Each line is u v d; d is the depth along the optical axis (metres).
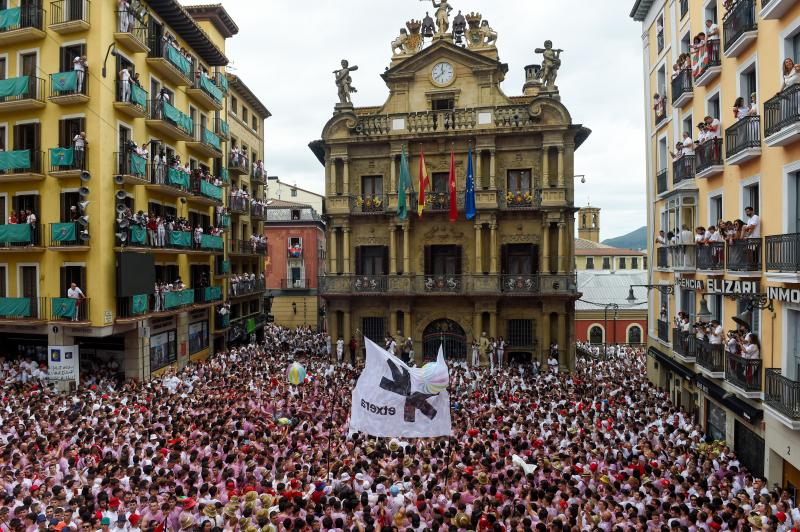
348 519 10.57
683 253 22.66
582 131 35.69
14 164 25.34
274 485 12.76
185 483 12.28
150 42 29.02
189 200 33.25
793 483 15.62
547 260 35.03
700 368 20.56
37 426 16.20
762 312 16.80
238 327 40.66
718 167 19.69
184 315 32.69
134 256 26.03
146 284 26.88
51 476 12.43
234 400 20.33
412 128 36.41
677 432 18.30
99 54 25.05
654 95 28.30
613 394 23.77
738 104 17.70
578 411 19.66
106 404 19.14
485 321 36.09
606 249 84.31
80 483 12.49
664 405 22.50
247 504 11.14
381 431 13.23
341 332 37.94
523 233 35.78
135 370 27.44
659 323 27.36
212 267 36.53
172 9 30.08
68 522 10.23
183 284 30.55
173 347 31.44
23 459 13.40
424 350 37.16
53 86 24.94
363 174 37.59
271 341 46.97
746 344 17.22
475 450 14.92
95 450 13.91
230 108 41.72
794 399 14.20
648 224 30.45
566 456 14.45
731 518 10.98
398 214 35.03
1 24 25.55
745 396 16.91
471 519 10.84
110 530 10.62
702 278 21.56
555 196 34.66
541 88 35.28
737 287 17.67
